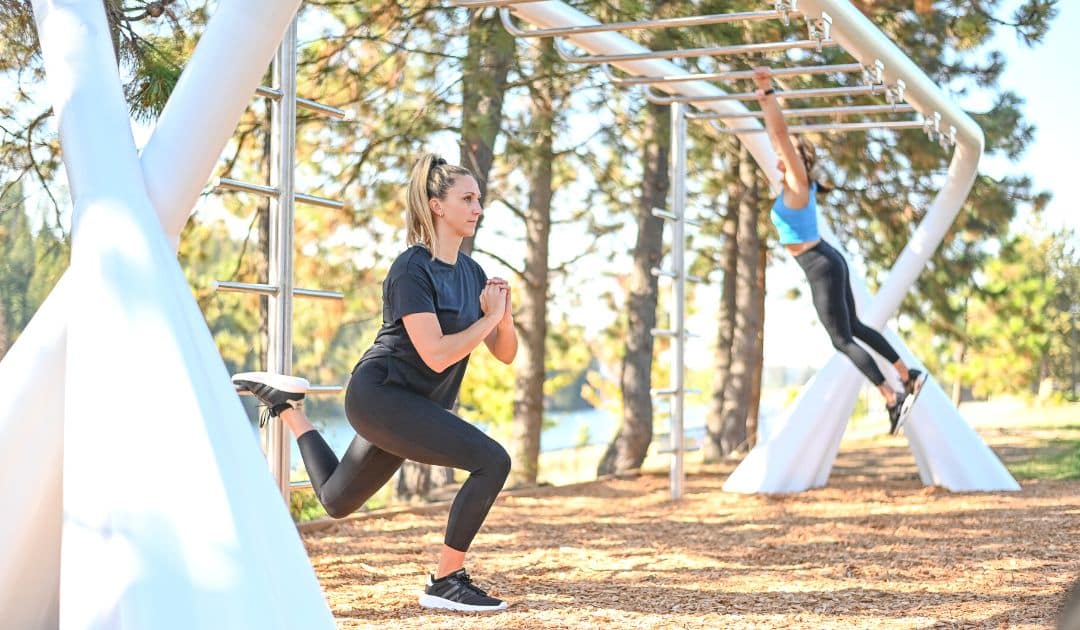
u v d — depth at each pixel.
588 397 20.62
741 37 8.57
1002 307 13.97
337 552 5.28
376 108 10.10
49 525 2.91
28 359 2.85
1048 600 3.88
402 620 3.60
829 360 8.03
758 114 6.54
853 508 6.92
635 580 4.48
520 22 8.74
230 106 3.04
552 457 18.48
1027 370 22.11
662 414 18.02
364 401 3.54
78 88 2.95
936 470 7.82
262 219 8.70
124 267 2.73
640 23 4.82
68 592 2.51
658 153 11.12
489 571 4.74
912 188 12.42
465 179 3.66
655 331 7.59
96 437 2.57
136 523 2.50
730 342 13.89
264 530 2.60
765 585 4.34
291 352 4.68
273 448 4.59
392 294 3.54
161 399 2.60
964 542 5.46
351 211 10.60
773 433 7.99
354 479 3.73
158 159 2.96
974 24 10.66
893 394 5.57
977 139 6.83
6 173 5.56
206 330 2.81
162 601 2.41
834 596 4.07
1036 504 6.94
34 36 5.02
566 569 4.79
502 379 16.42
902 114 11.38
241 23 3.03
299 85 9.69
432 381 3.60
